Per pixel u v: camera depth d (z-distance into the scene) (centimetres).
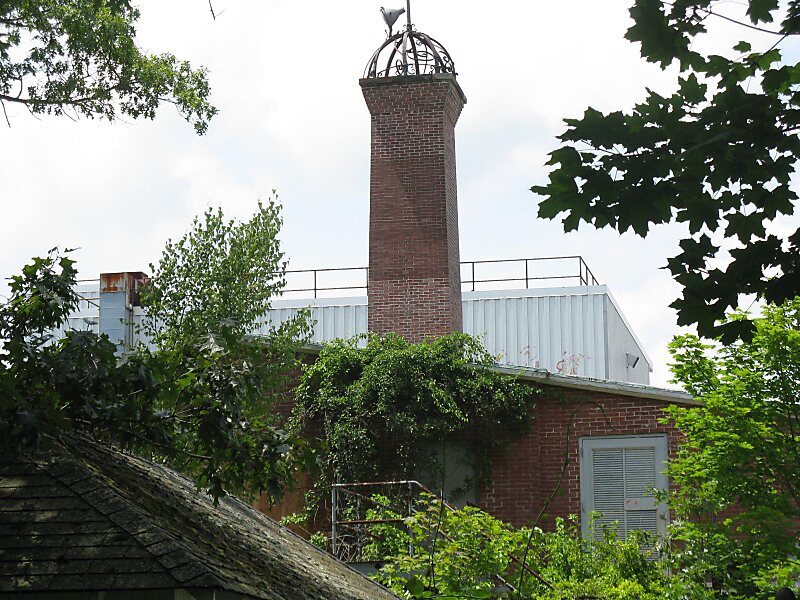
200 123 1972
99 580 735
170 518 949
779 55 658
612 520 2364
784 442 1739
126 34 1866
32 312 1095
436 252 2844
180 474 1415
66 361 1013
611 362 3625
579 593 1755
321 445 1102
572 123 642
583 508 2383
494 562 1544
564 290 3616
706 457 1770
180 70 1952
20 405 877
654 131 637
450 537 1639
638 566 1897
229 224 2656
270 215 2670
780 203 670
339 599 1153
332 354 2520
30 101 1856
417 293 2830
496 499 2416
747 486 1747
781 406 1747
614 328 3747
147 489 1055
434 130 2914
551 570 1839
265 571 985
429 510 1673
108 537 773
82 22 1830
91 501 811
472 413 2448
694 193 661
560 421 2433
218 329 1098
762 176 664
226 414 1033
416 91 2931
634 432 2397
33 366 1017
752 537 1748
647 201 656
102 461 1054
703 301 690
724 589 1842
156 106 1941
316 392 2500
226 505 1445
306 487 2455
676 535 1881
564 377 2420
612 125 639
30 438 852
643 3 653
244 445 1052
